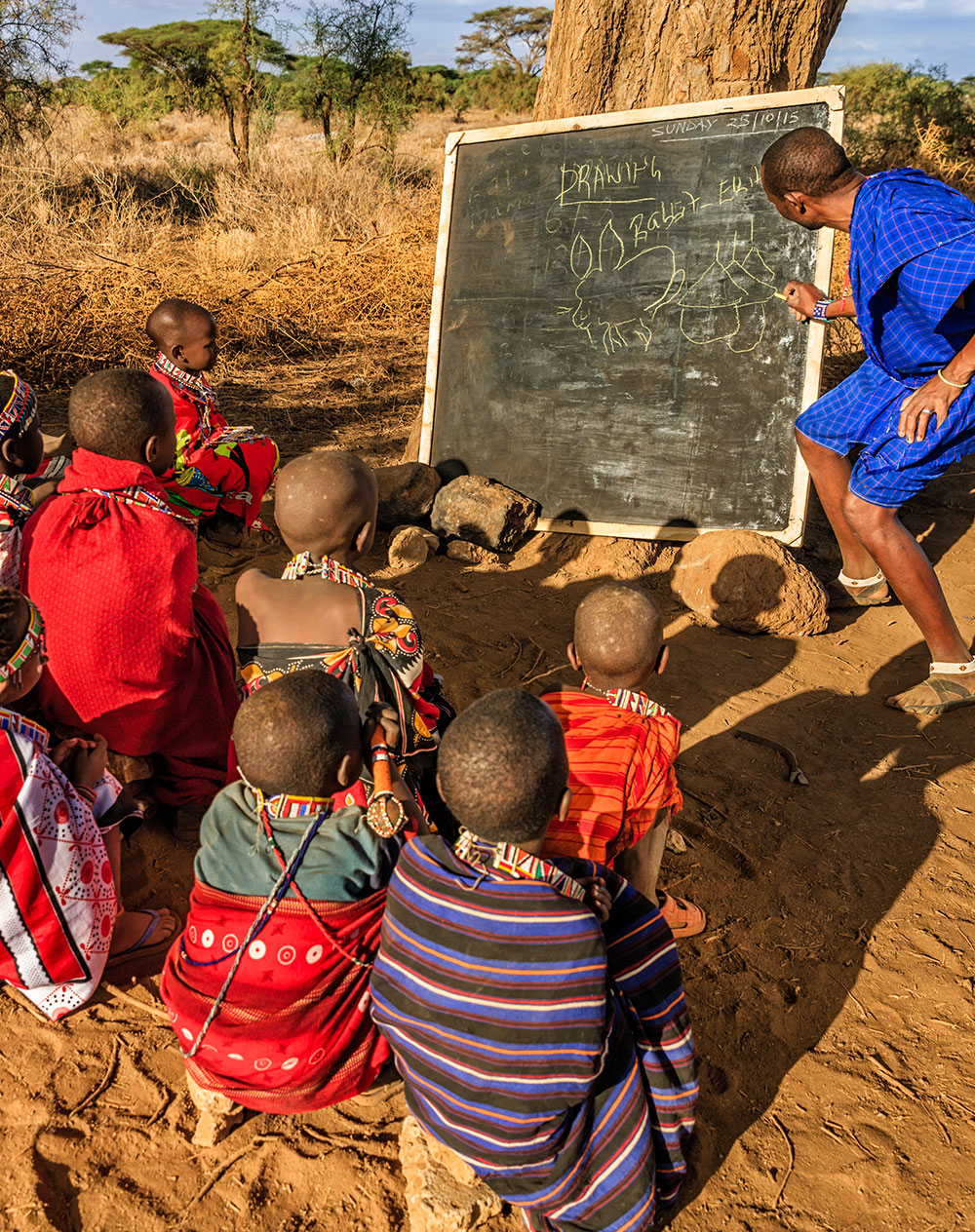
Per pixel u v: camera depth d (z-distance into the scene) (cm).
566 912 189
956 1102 246
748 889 312
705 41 512
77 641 284
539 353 522
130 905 299
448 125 3728
